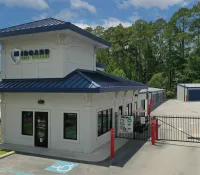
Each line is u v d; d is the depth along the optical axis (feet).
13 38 45.44
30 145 44.09
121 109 57.67
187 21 231.50
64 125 41.50
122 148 42.63
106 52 228.63
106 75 55.67
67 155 38.29
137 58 244.22
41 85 40.73
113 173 30.91
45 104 42.68
